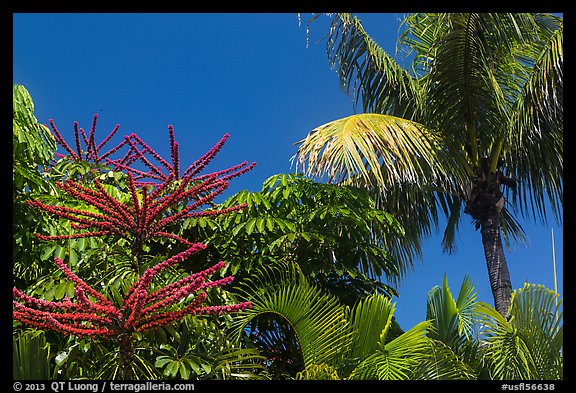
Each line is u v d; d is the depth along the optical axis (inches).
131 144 254.5
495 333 258.1
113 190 252.8
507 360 249.9
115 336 167.6
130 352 178.9
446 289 310.0
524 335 250.8
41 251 221.3
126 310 165.9
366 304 241.6
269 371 263.6
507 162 365.7
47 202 232.1
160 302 164.2
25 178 229.0
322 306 238.4
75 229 217.2
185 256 169.5
